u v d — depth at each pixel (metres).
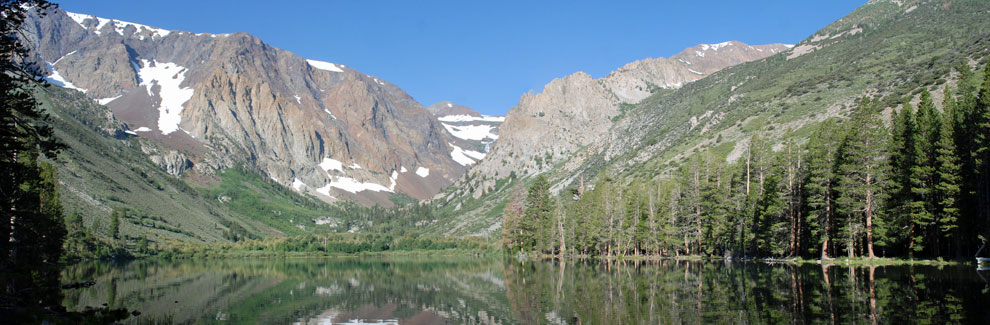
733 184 99.12
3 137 37.94
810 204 73.62
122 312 43.72
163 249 187.00
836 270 62.25
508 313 47.38
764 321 35.03
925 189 65.12
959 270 55.88
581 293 56.31
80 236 138.25
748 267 75.69
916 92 125.50
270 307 55.31
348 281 84.62
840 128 82.81
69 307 51.88
